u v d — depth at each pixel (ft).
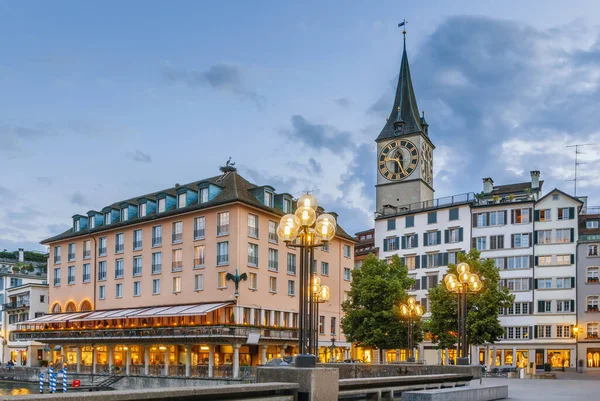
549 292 249.14
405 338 208.03
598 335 239.30
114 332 229.04
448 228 272.51
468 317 197.88
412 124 356.18
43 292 339.98
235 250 208.03
